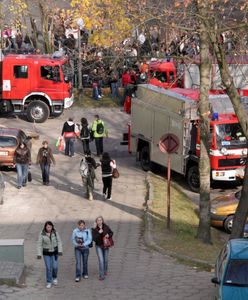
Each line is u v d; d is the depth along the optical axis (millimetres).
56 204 32500
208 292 21484
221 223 30828
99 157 42750
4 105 49938
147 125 39250
